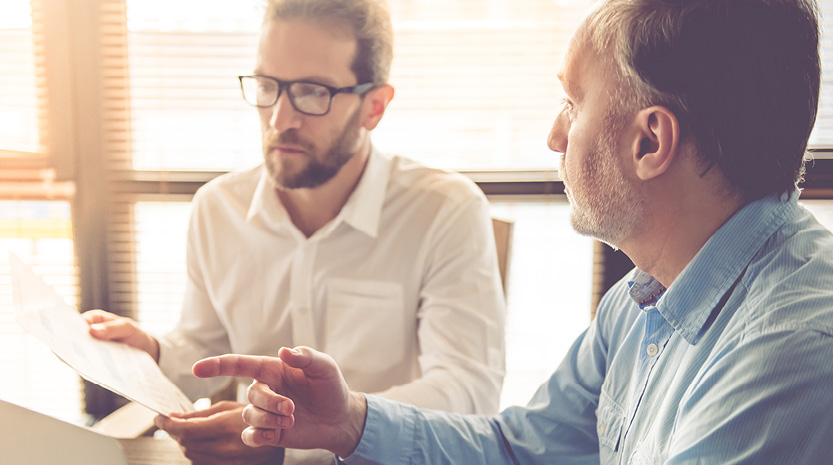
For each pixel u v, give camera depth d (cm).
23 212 229
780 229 74
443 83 219
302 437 94
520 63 216
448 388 131
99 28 219
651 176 76
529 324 230
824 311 64
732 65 71
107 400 240
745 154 73
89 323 128
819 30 74
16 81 223
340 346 156
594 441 107
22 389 240
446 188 157
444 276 151
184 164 227
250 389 87
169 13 220
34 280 117
